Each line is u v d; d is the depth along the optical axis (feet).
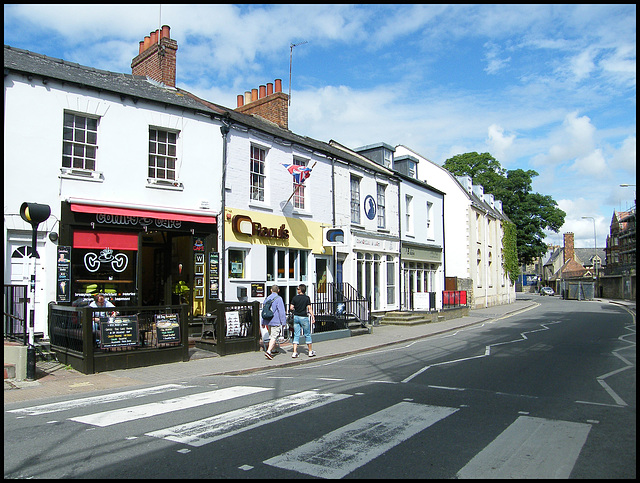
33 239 30.45
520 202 155.12
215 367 34.42
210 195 45.88
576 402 23.06
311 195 58.34
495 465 14.98
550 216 153.28
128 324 33.47
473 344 47.06
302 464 14.96
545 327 64.34
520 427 18.88
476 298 104.88
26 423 19.67
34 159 35.55
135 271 40.50
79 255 37.58
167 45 51.96
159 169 43.24
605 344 45.83
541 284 307.17
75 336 32.68
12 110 34.73
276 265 52.95
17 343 31.86
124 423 19.49
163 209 41.63
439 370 32.27
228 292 46.65
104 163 39.17
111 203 38.63
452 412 21.03
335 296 59.67
